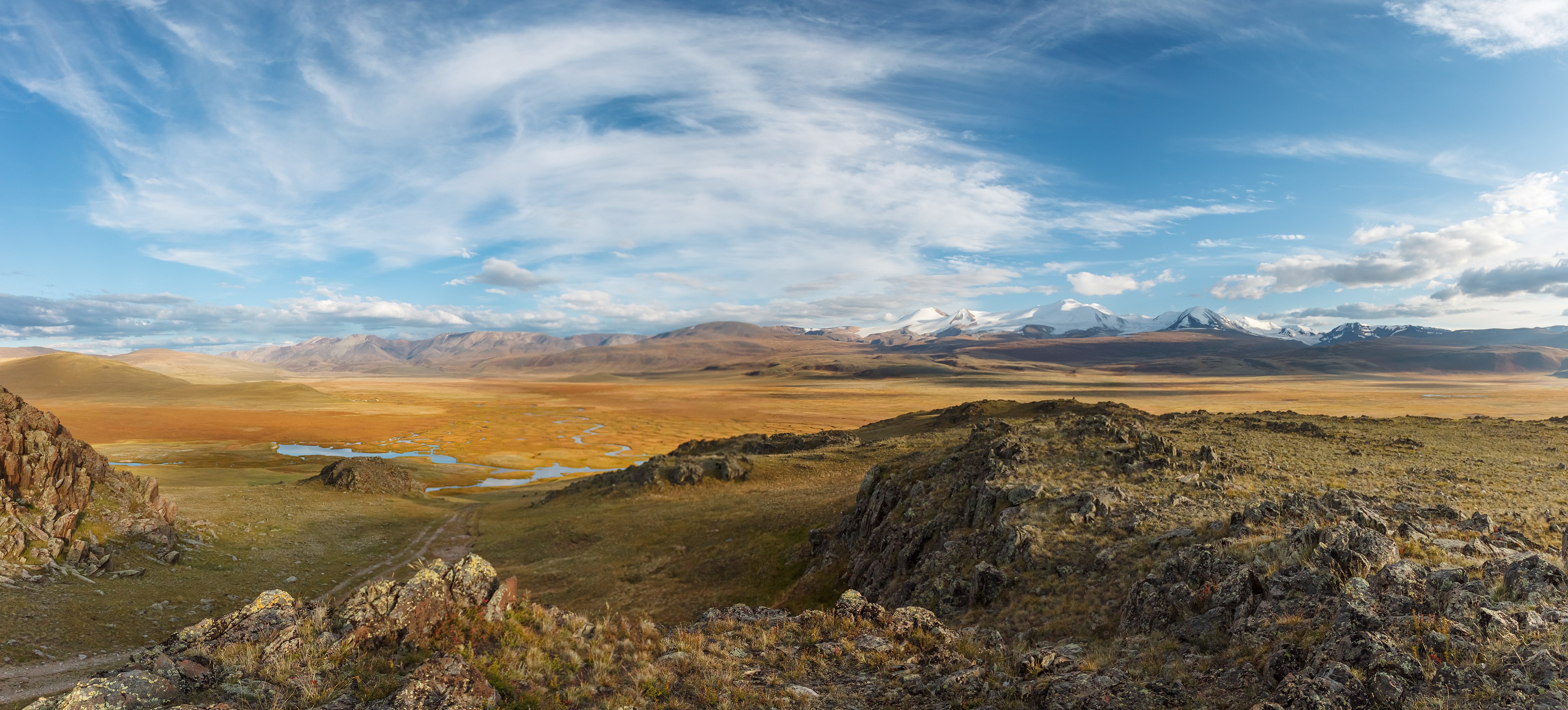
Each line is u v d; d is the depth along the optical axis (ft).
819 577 174.29
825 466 346.33
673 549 230.48
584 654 59.57
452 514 323.37
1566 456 174.09
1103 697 49.37
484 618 58.34
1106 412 386.32
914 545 144.05
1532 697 35.88
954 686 56.18
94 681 41.70
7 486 157.48
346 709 44.16
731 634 72.28
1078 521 116.88
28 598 131.34
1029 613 90.94
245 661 46.98
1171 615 70.64
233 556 198.08
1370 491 123.95
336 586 195.21
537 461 604.90
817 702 55.77
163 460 499.51
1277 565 69.92
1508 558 60.39
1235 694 46.93
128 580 157.79
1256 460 160.66
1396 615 48.85
